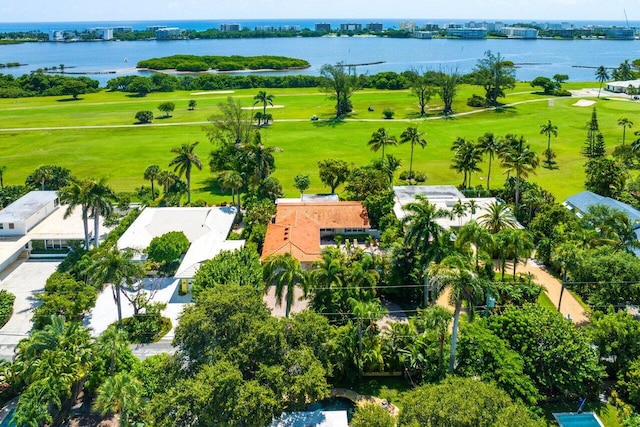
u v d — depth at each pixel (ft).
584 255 181.16
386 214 249.75
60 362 125.39
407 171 352.08
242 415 108.88
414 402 112.27
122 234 235.40
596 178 280.31
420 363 149.07
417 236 178.09
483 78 605.31
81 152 401.29
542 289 189.06
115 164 369.91
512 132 463.83
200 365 122.72
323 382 121.60
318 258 206.69
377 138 321.73
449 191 281.95
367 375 154.81
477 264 186.60
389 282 189.06
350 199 285.64
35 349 129.29
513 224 209.36
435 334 151.12
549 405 140.97
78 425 131.13
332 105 609.42
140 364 140.77
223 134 359.05
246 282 173.68
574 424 132.67
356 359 150.51
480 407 107.04
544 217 232.53
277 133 469.57
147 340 169.89
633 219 228.84
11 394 142.00
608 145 414.82
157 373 132.16
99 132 469.57
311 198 282.36
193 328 127.03
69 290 177.27
